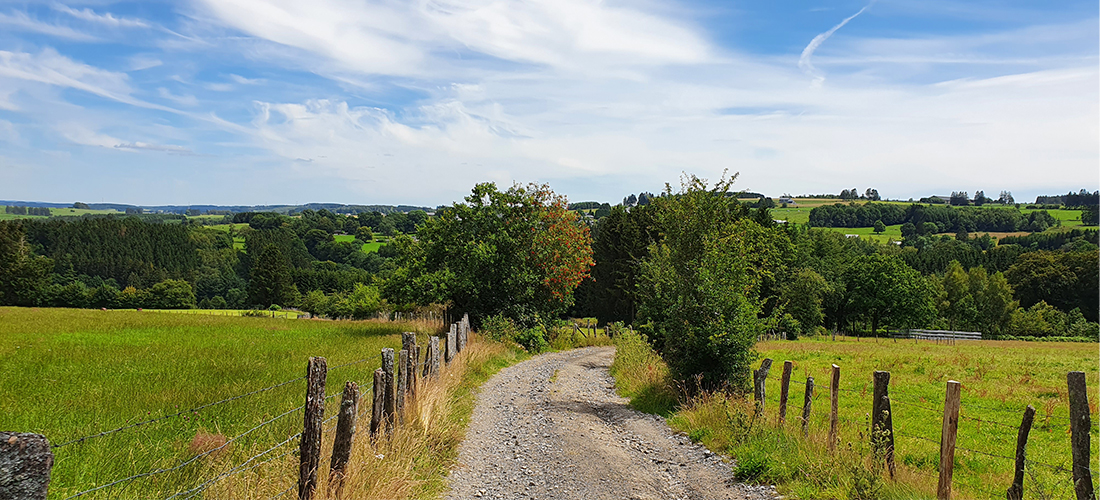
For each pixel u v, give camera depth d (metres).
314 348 20.88
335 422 8.29
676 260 15.12
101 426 9.05
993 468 10.25
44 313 37.03
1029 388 19.80
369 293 58.94
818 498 7.57
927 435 12.82
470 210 30.12
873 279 71.12
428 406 10.02
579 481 8.66
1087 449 6.12
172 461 7.40
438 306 32.66
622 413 13.67
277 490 6.16
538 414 13.23
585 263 34.38
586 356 28.61
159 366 15.55
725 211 15.26
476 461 9.48
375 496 6.47
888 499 7.23
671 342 14.37
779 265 59.81
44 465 2.73
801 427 9.84
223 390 12.16
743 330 13.23
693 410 12.28
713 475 8.93
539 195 32.44
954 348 44.25
